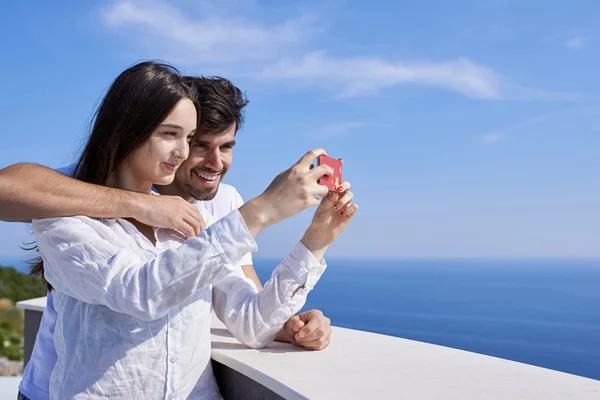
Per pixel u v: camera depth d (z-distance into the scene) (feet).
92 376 4.37
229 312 5.84
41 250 4.48
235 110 6.85
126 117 4.62
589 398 3.94
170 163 4.79
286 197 4.14
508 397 3.97
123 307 4.01
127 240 4.64
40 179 4.37
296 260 5.68
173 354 4.58
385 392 4.12
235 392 5.71
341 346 5.79
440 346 5.74
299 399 4.10
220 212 7.88
